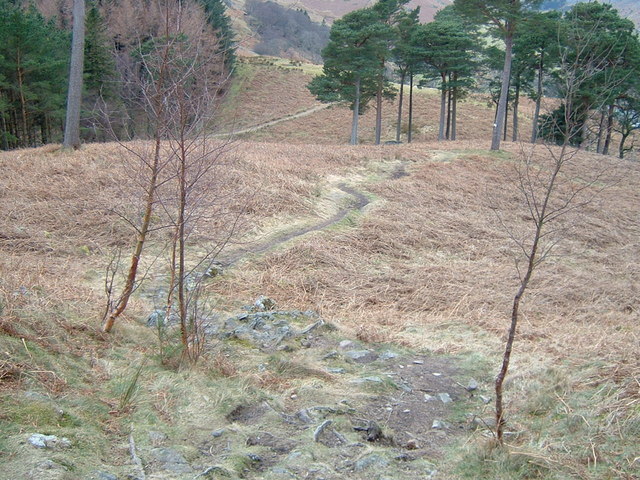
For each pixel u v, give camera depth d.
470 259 11.98
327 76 35.97
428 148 23.81
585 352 5.80
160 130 5.21
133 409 3.91
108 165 13.23
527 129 46.69
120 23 26.98
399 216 13.81
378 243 11.74
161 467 3.25
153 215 10.52
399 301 8.84
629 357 5.15
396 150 21.70
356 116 34.94
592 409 4.18
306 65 62.88
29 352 4.10
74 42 15.10
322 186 15.38
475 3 21.78
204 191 6.14
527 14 21.50
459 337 7.01
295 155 19.03
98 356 4.69
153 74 5.00
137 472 3.13
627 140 35.88
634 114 26.50
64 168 12.91
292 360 5.45
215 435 3.77
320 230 11.89
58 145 15.99
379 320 7.74
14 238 9.38
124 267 8.69
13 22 24.47
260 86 54.53
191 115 5.13
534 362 5.68
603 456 3.54
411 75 37.91
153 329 5.88
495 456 3.71
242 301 7.87
